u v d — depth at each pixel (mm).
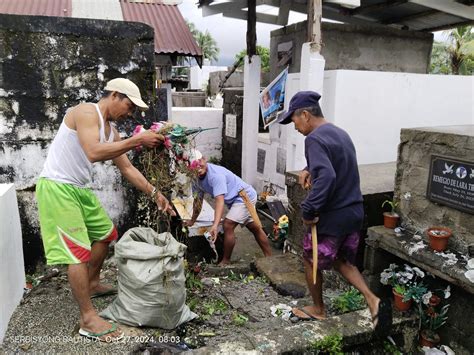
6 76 3598
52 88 3738
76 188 2869
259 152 8406
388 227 3477
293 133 6512
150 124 4066
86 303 2836
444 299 3109
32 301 3334
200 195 4648
